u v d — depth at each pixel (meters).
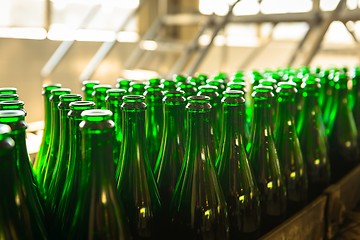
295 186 0.72
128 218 0.53
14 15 3.46
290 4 3.74
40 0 3.57
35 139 0.91
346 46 2.84
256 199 0.63
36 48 3.57
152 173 0.57
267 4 3.80
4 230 0.41
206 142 0.54
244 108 0.60
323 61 3.54
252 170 0.64
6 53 3.41
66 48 3.65
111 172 0.45
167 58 4.29
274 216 0.67
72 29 3.84
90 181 0.45
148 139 0.63
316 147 0.79
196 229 0.56
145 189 0.54
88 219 0.45
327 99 0.93
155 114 0.63
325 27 1.95
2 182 0.41
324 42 3.45
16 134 0.43
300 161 0.73
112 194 0.45
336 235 0.74
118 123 0.58
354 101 0.97
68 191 0.51
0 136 0.37
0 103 0.50
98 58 3.69
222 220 0.57
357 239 0.73
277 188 0.67
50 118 0.64
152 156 0.63
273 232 0.59
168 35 4.49
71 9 3.85
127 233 0.48
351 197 0.83
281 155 0.69
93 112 0.43
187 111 0.54
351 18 2.12
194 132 0.54
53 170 0.59
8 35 3.40
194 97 0.53
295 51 2.33
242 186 0.60
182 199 0.56
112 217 0.45
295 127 0.74
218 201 0.56
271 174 0.66
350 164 0.93
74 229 0.48
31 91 3.57
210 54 4.40
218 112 0.64
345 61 3.48
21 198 0.45
